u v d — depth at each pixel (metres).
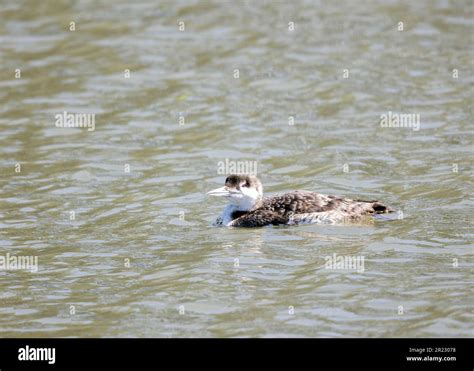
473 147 22.48
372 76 28.22
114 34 32.66
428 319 13.69
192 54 30.59
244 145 23.39
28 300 14.98
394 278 15.20
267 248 16.80
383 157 22.14
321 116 25.34
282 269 15.81
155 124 25.14
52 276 15.95
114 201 19.94
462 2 35.69
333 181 20.61
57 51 31.08
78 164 22.34
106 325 13.97
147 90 27.72
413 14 34.31
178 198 20.02
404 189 19.83
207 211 19.17
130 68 29.50
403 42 31.22
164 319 14.09
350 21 33.62
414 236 16.95
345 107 25.92
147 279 15.62
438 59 29.52
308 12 34.91
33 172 21.88
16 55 30.73
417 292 14.62
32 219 18.92
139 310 14.44
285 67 29.20
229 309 14.33
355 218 17.89
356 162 21.83
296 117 25.33
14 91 27.70
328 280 15.22
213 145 23.45
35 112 26.14
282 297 14.68
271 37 32.00
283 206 18.19
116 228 18.30
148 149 23.38
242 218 18.20
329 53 30.33
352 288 14.89
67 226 18.48
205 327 13.77
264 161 22.28
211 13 34.88
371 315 13.91
